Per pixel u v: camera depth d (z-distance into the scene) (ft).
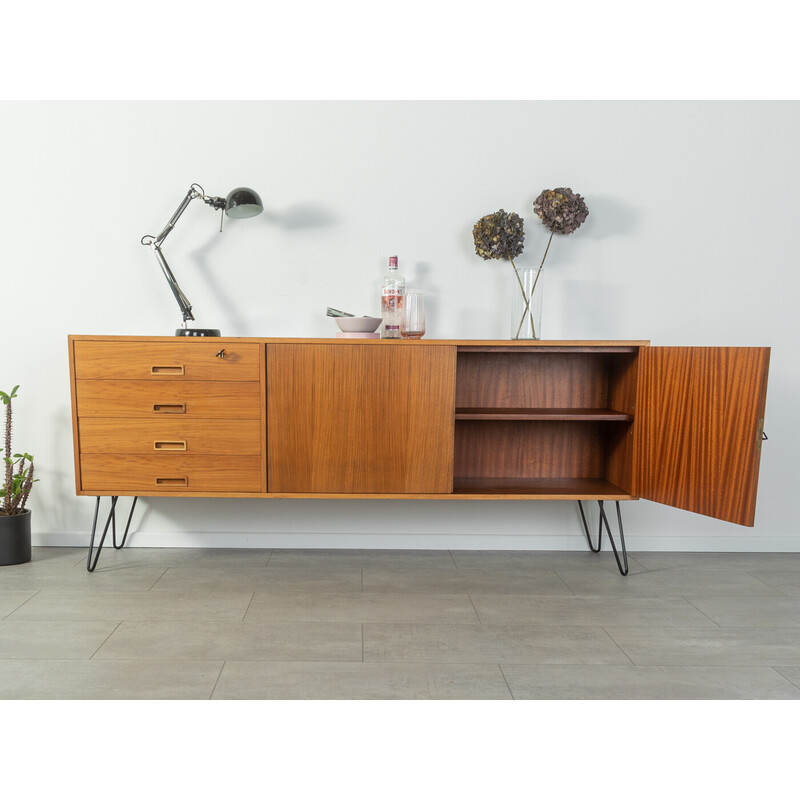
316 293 8.34
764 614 6.63
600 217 8.34
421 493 7.39
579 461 8.57
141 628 6.10
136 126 8.14
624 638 6.04
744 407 6.35
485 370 8.40
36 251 8.18
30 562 7.88
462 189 8.30
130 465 7.28
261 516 8.53
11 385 8.29
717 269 8.41
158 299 8.28
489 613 6.56
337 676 5.29
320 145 8.23
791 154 8.33
